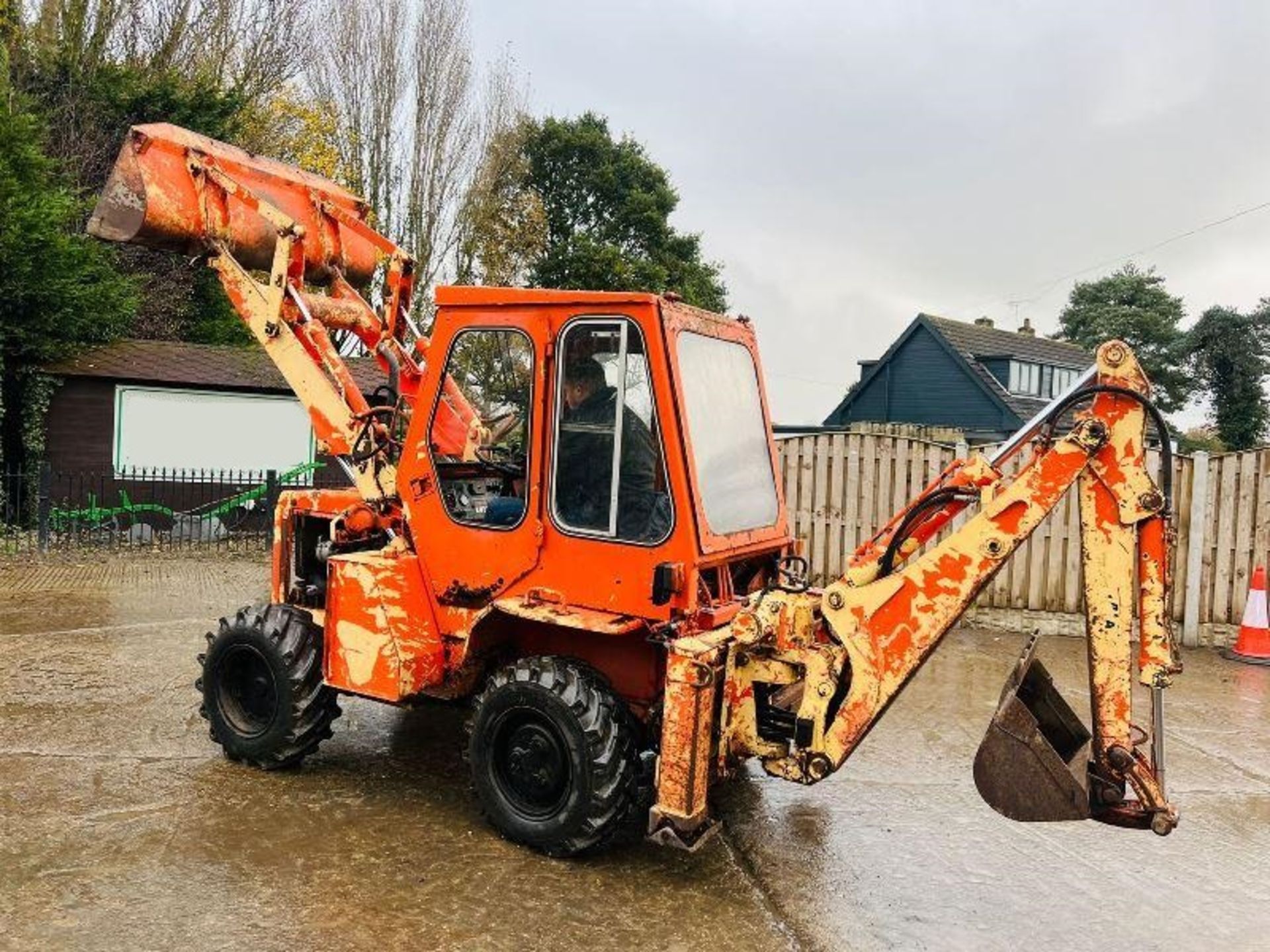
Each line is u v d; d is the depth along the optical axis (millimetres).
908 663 3877
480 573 4426
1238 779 5531
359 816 4512
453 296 4496
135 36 22188
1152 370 37875
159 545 12828
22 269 13195
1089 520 3709
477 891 3877
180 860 3996
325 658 4734
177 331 20219
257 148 22969
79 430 14695
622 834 4461
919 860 4379
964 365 28953
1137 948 3688
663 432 4012
